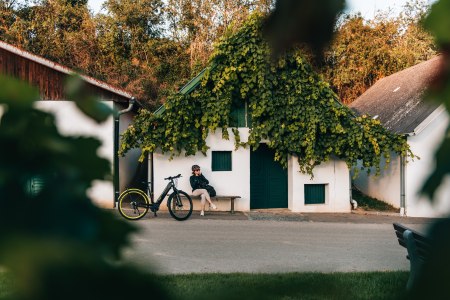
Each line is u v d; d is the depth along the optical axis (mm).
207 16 27516
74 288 429
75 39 29422
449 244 435
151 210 14305
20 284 412
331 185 17000
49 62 14695
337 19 501
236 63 16062
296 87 16234
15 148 459
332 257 9680
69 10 31422
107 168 489
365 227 14047
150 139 15867
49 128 482
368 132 16469
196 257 9383
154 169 16312
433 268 436
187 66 30734
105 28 32219
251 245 10766
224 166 16719
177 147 16250
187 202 16312
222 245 10688
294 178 16781
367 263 9188
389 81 24953
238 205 16641
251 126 16734
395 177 17594
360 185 21125
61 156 468
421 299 436
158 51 32156
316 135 16641
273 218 15305
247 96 16609
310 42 511
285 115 16406
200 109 16266
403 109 19234
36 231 436
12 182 450
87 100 500
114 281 452
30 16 31469
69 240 441
